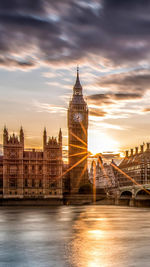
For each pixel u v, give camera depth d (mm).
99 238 79312
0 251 67625
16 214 141750
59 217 126688
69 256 63438
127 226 98750
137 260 60531
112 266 57406
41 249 68875
